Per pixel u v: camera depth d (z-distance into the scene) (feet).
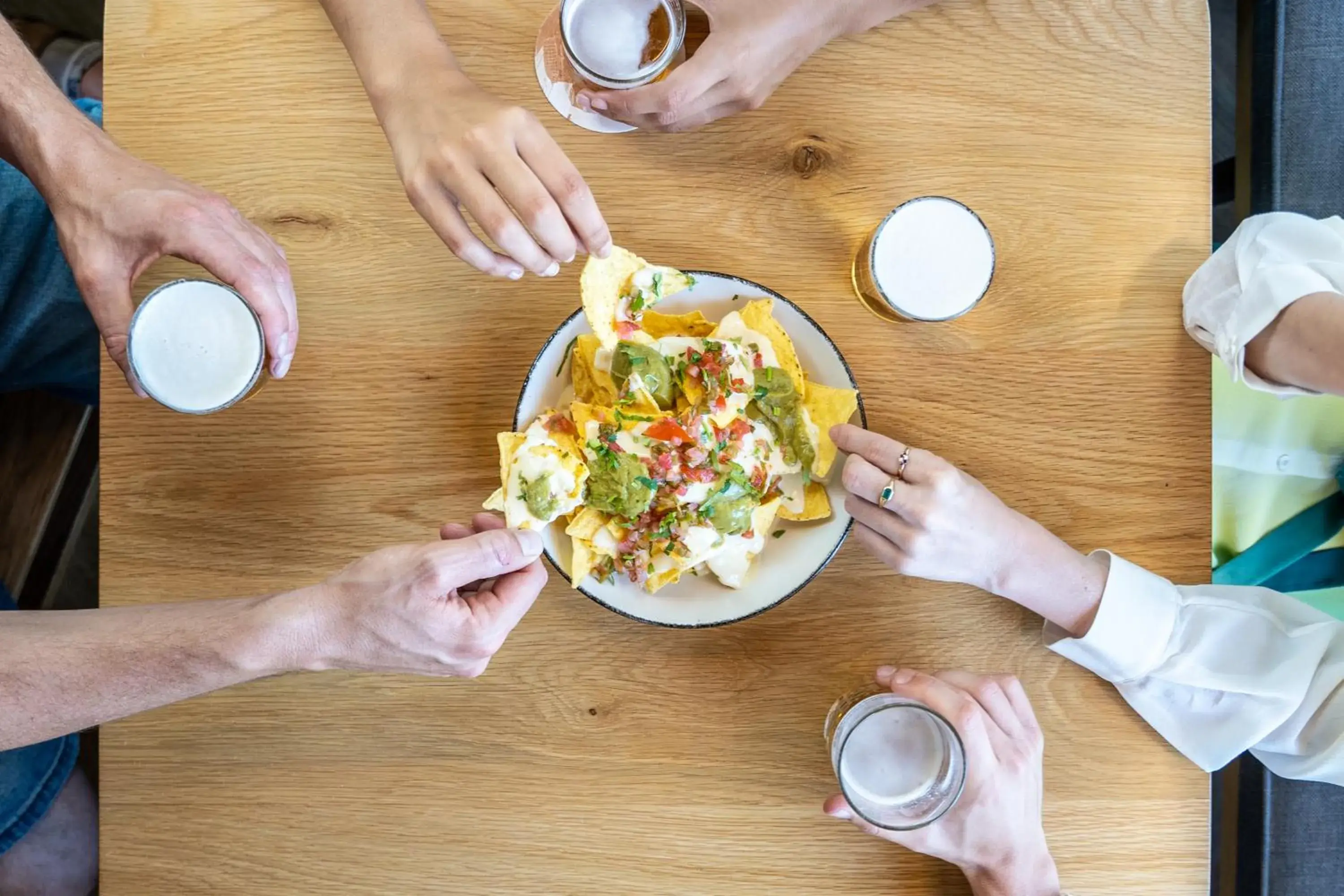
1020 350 2.83
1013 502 2.84
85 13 3.97
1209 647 2.77
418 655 2.44
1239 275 2.71
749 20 2.59
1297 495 3.30
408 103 2.49
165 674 2.43
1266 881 3.05
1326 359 2.64
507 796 2.77
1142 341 2.84
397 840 2.76
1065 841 2.82
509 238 2.35
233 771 2.76
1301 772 2.87
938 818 2.54
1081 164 2.83
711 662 2.79
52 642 2.41
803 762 2.79
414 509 2.77
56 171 2.60
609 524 2.58
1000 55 2.81
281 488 2.77
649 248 2.80
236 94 2.75
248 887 2.75
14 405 4.07
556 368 2.61
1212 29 4.36
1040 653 2.83
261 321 2.56
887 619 2.81
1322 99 3.03
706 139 2.79
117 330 2.62
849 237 2.81
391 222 2.77
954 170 2.82
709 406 2.54
